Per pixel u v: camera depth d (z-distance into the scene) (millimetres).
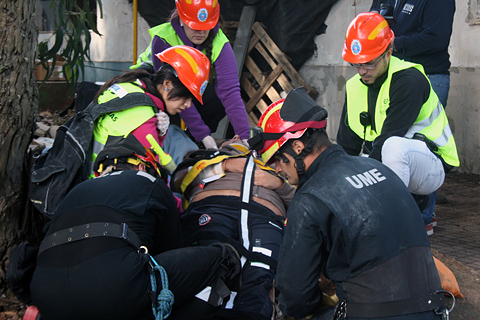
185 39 3316
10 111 2688
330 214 1810
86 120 2627
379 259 1768
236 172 3023
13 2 2643
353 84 3412
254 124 7309
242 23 7289
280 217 2822
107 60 8672
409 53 4391
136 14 7781
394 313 1755
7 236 2762
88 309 1925
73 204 2094
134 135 2559
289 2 6973
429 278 1831
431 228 4039
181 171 3148
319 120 1962
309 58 7176
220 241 2543
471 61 5840
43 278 1968
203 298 2248
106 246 1975
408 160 2945
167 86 2684
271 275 2498
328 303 2061
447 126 3273
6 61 2645
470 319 2605
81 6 9898
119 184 2148
